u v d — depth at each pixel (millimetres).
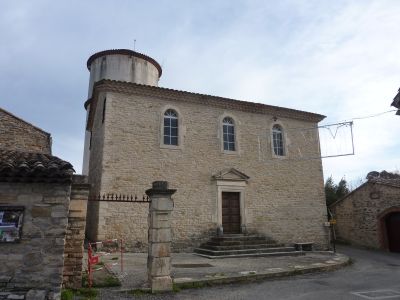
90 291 6406
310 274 9766
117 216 12562
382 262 13367
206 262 10922
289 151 16672
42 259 5535
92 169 15492
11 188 5633
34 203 5680
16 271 5422
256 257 12516
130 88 13805
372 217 18484
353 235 19672
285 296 6949
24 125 11117
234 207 14867
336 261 11734
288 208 15891
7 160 5941
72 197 6703
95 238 12453
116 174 12898
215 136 15086
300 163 16750
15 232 5527
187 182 14031
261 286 7918
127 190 12914
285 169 16297
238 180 14992
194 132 14695
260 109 16297
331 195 23609
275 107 16516
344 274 10023
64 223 5719
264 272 9016
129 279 7598
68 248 6527
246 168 15383
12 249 5473
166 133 14289
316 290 7602
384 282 8828
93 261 7086
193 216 13844
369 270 11055
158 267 6875
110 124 13250
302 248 15391
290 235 15625
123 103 13664
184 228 13602
